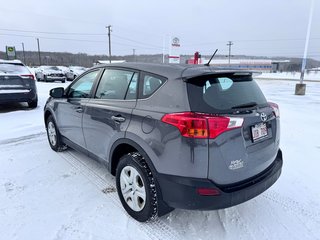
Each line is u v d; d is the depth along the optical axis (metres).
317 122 6.43
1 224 2.42
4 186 3.12
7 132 5.39
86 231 2.34
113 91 2.78
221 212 2.66
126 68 2.66
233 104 2.14
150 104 2.26
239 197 2.07
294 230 2.39
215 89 2.12
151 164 2.19
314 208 2.73
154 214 2.29
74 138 3.56
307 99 10.98
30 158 3.99
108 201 2.82
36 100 7.90
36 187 3.11
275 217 2.58
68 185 3.16
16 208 2.68
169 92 2.14
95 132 2.96
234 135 2.01
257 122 2.21
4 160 3.90
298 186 3.19
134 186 2.43
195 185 1.96
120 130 2.47
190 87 2.04
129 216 2.55
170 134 2.01
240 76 2.42
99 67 3.13
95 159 3.17
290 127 5.92
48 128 4.41
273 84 22.20
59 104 3.80
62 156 4.07
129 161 2.40
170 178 2.06
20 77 7.18
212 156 1.93
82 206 2.72
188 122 1.92
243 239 2.27
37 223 2.45
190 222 2.49
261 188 2.25
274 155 2.54
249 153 2.15
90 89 3.18
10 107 8.23
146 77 2.40
